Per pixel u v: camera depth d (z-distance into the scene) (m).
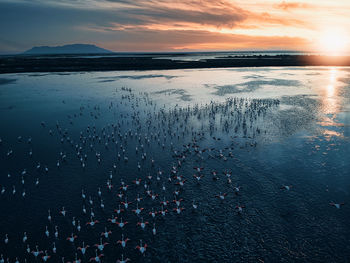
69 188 51.84
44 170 58.47
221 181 53.62
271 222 42.22
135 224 42.50
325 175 54.72
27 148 69.44
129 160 62.94
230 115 94.25
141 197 49.34
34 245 38.28
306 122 85.12
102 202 47.47
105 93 130.75
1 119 92.50
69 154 66.12
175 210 45.31
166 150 67.88
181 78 180.00
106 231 40.56
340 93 125.69
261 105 105.50
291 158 61.88
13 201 47.75
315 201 46.97
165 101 114.62
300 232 40.16
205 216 44.00
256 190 50.41
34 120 91.44
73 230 41.22
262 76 188.00
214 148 68.00
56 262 35.59
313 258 35.84
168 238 39.53
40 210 45.44
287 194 49.03
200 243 38.53
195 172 57.28
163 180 54.62
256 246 37.84
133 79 174.38
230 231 40.62
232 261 35.53
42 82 161.38
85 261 35.88
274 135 75.38
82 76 187.25
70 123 88.25
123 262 35.38
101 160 62.97
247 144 70.00
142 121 89.25
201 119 90.38
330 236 39.38
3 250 37.34
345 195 48.34
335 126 80.94
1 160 62.94
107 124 87.00
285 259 35.75
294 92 130.12
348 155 62.56
